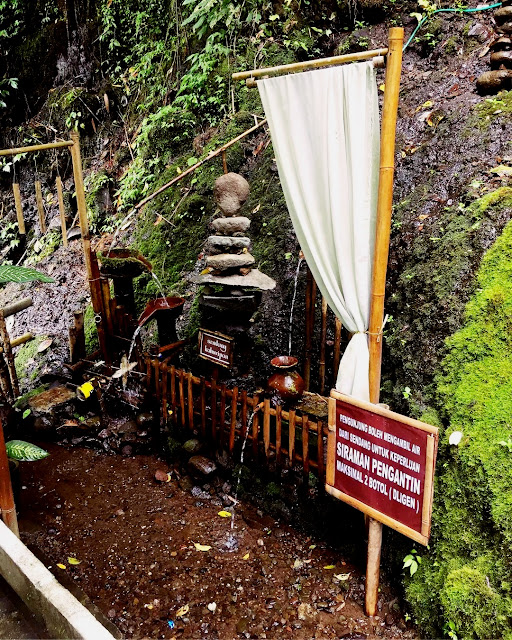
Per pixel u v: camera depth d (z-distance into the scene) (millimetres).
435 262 3342
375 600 2693
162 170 6164
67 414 4391
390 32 2266
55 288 6125
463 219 3393
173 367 3838
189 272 5141
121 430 4230
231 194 3402
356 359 2678
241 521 3406
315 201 2670
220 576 2994
